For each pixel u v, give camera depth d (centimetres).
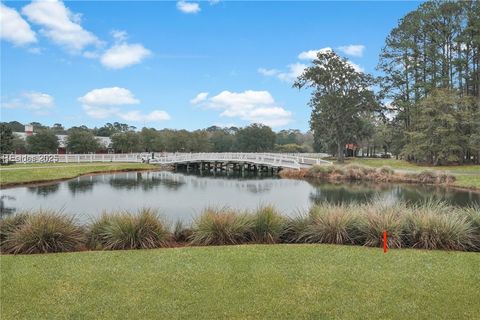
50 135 6900
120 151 7956
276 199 2250
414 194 2492
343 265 705
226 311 506
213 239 953
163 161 5166
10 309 511
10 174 3108
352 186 2983
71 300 540
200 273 655
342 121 5375
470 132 4378
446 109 4381
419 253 802
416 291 575
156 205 1989
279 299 545
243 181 3434
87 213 1722
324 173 3656
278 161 4556
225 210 1141
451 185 2980
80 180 3322
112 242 885
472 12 4609
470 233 913
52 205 1992
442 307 520
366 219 946
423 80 5091
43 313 500
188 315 495
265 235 970
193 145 8762
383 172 3434
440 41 4856
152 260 738
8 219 962
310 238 969
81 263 717
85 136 7206
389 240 878
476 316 493
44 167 3825
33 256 775
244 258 751
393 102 5344
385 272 663
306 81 5519
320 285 598
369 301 538
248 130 9956
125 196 2359
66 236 885
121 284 602
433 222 900
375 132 7444
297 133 12744
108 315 495
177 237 999
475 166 4197
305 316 493
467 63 4766
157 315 495
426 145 4444
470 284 605
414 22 5012
